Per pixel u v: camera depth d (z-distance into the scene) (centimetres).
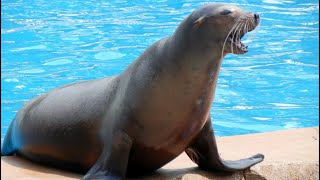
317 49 3194
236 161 1634
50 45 3241
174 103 1465
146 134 1498
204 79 1453
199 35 1430
